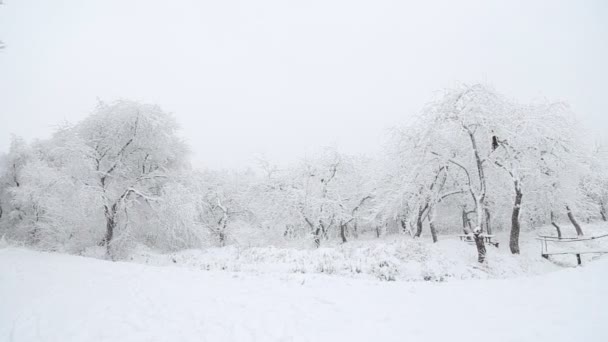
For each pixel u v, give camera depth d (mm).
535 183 22516
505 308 7117
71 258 15648
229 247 21797
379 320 6973
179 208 22078
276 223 32781
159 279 10727
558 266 17781
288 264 14891
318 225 30547
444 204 28109
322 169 32562
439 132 20734
